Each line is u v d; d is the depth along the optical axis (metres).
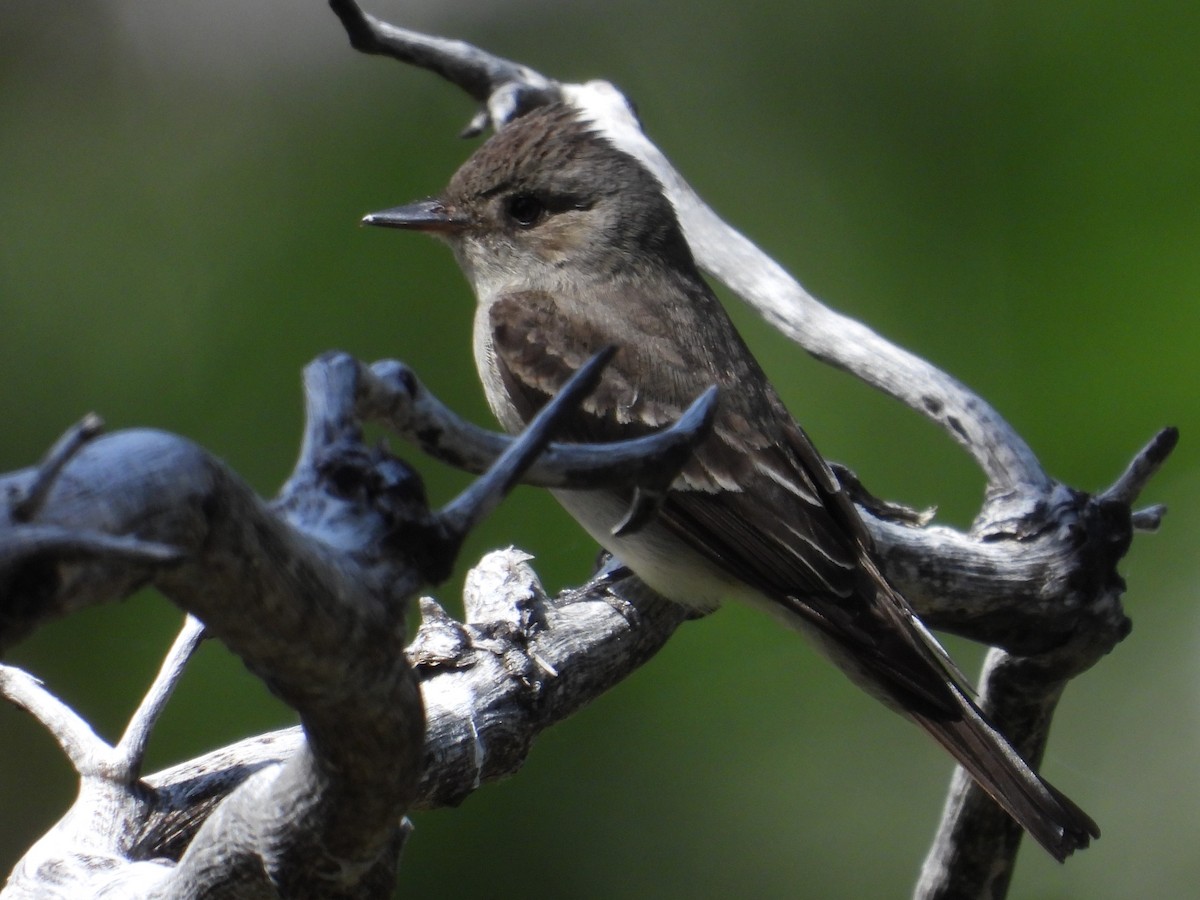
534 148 8.41
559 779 10.46
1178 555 11.21
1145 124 11.58
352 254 11.80
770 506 7.53
